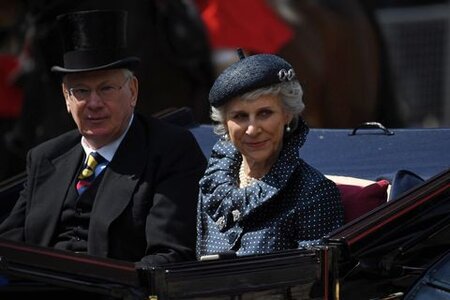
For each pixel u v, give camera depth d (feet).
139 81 85.51
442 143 59.52
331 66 102.73
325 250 46.60
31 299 45.42
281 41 95.71
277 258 46.32
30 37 85.46
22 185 59.16
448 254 49.19
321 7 103.76
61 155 57.47
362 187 53.31
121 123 55.88
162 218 53.67
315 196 50.31
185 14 86.43
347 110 103.35
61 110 85.15
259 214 50.70
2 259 43.91
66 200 56.08
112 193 54.60
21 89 91.66
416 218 49.03
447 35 122.62
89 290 44.65
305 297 46.78
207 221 52.21
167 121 63.16
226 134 52.44
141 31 84.99
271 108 50.39
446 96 122.31
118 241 54.24
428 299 47.70
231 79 50.24
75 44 55.21
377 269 47.88
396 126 105.40
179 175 54.85
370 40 104.17
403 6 128.98
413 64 124.36
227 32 93.97
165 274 44.73
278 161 50.96
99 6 84.12
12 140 87.97
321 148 60.54
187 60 86.22
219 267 45.52
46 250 44.60
